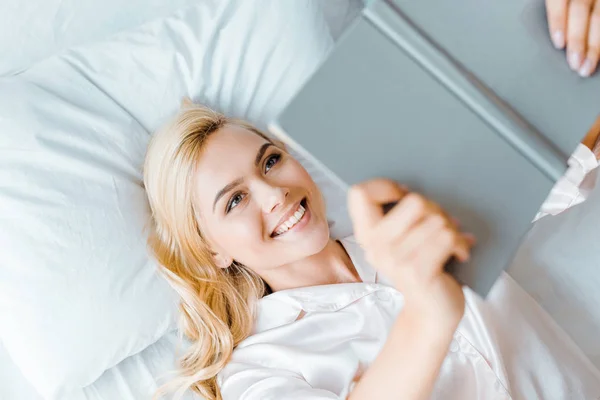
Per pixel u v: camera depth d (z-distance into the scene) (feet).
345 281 3.94
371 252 1.83
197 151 3.60
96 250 3.59
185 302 3.85
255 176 3.51
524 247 4.18
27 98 3.60
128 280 3.68
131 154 3.84
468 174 1.85
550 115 1.93
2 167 3.45
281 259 3.61
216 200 3.52
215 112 3.80
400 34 1.91
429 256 1.75
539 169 1.87
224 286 3.89
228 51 4.09
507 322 3.67
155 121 3.98
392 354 2.12
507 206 1.84
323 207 3.75
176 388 3.79
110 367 3.74
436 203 1.84
